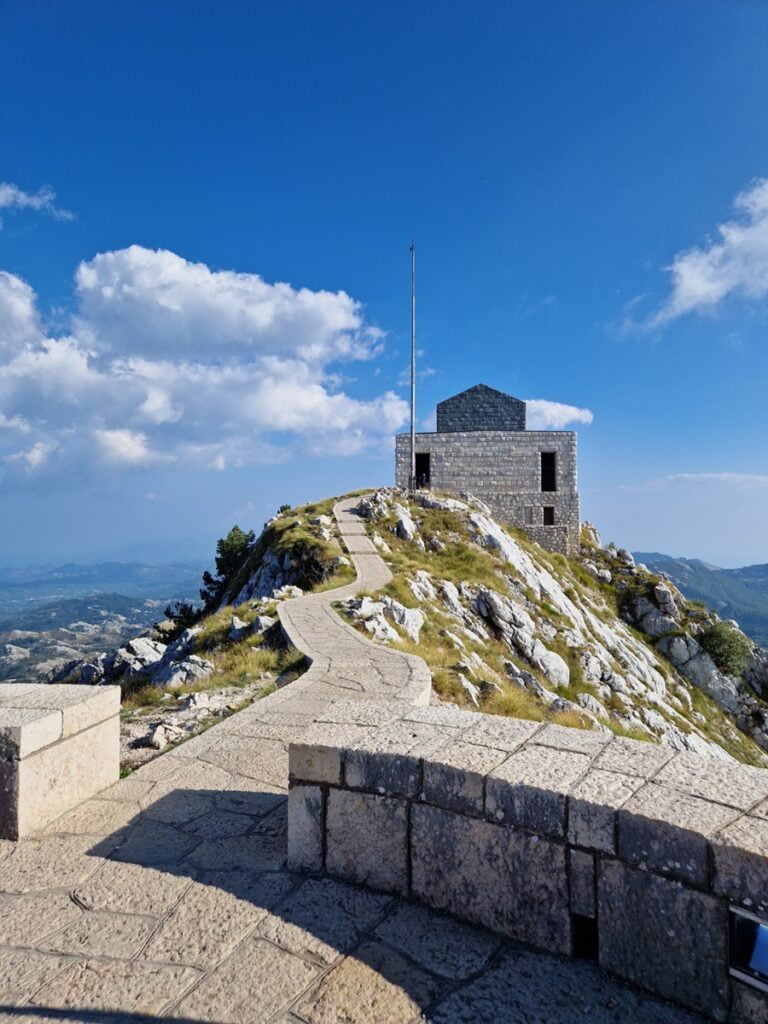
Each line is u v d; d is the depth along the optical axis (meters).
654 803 2.91
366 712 4.47
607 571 44.28
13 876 3.95
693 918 2.68
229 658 13.86
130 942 3.31
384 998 2.86
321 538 31.58
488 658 20.89
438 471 47.50
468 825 3.35
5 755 4.46
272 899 3.63
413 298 47.47
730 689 35.62
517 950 3.13
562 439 47.00
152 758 6.91
